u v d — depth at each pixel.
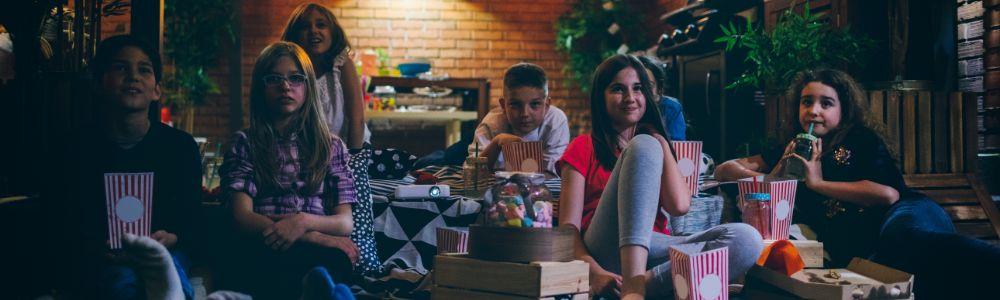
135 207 2.17
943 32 4.72
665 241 2.47
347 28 9.60
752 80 4.89
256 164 2.49
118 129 2.46
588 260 2.39
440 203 3.03
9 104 2.94
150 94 2.46
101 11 3.71
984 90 4.54
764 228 2.60
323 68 3.56
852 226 3.11
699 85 6.83
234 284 2.50
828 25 4.95
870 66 4.83
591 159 2.59
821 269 2.59
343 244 2.49
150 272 2.00
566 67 9.73
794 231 3.17
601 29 9.51
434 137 9.61
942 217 3.02
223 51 9.28
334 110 3.55
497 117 3.69
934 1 4.71
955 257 2.69
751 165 3.44
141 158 2.46
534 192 2.22
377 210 3.00
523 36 9.83
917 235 2.81
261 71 2.51
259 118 2.54
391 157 3.81
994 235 3.64
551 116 3.62
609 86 2.55
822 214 3.20
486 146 3.54
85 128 2.48
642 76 2.57
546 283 2.08
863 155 3.11
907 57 4.70
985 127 4.53
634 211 2.22
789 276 2.34
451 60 9.75
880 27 4.86
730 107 6.31
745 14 6.41
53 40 3.65
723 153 6.33
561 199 2.54
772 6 6.09
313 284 1.94
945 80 4.72
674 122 3.97
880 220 3.06
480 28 9.78
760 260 2.45
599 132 2.59
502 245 2.14
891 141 3.30
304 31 3.50
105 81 2.42
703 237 2.45
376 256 2.76
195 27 8.71
